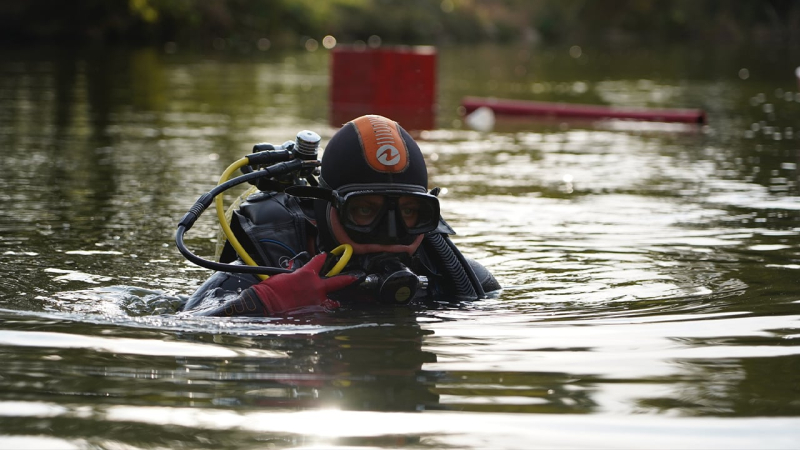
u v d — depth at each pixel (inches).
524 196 488.1
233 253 280.8
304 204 276.4
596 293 282.0
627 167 608.4
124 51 2144.4
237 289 261.4
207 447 156.5
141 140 711.7
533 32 4279.0
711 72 1732.3
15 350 213.0
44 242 351.6
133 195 466.9
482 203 464.8
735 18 3737.7
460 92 1298.0
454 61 2236.7
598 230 393.7
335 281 251.3
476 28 4005.9
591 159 652.7
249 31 2915.8
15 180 508.4
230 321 239.9
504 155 676.7
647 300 270.8
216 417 170.6
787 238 371.6
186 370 198.7
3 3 2391.7
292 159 277.6
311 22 3221.0
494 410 175.0
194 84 1323.8
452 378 194.1
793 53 2438.5
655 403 179.3
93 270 309.3
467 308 259.9
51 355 209.3
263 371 198.4
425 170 258.5
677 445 158.6
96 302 263.7
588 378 194.9
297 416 171.0
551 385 190.1
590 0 4271.7
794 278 299.1
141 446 157.3
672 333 231.5
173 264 323.0
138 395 182.7
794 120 924.0
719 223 406.6
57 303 261.9
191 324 237.1
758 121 919.0
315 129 804.6
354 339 224.4
